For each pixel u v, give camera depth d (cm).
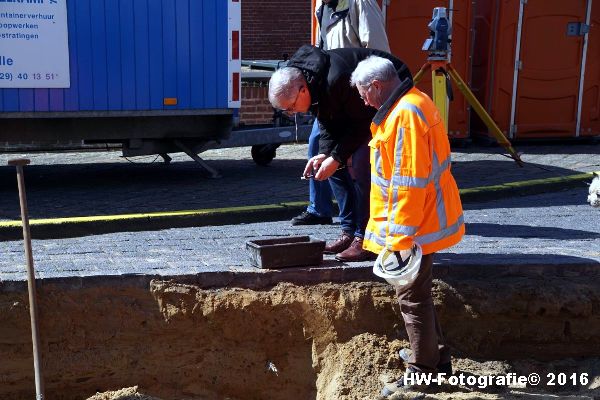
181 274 507
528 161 1030
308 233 656
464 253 573
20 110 794
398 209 413
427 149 412
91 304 498
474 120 1184
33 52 790
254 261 529
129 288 503
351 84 474
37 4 784
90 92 820
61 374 495
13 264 537
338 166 517
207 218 693
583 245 611
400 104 416
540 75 1139
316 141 650
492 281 525
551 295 517
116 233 657
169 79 852
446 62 860
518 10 1112
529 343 522
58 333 495
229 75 878
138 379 507
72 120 838
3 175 931
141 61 838
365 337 503
